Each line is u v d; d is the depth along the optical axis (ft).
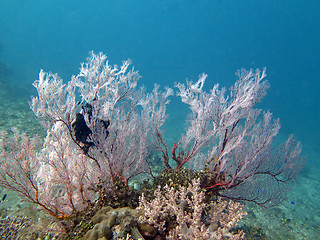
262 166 15.96
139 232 9.81
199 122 15.51
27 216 13.42
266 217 21.36
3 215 13.71
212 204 12.32
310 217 23.21
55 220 12.22
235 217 10.91
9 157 12.48
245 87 14.24
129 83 17.24
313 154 54.13
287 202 25.93
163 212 10.97
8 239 11.41
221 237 9.85
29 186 12.73
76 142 13.97
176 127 60.80
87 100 15.85
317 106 182.91
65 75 128.98
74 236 10.13
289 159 16.40
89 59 15.62
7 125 34.12
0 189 16.56
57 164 13.57
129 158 16.20
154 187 14.03
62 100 14.05
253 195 16.57
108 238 8.95
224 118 14.70
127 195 13.16
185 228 10.31
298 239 18.70
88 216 11.75
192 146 17.08
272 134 14.46
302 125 99.81
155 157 30.12
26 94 63.00
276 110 135.85
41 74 13.47
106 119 15.47
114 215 9.86
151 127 18.20
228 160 15.28
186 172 14.84
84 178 14.56
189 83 15.24
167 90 18.22
